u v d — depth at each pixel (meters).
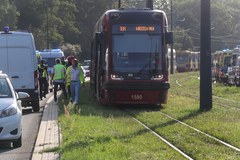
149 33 26.31
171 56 83.88
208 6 24.27
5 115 15.01
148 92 25.98
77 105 27.27
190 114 22.72
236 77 48.69
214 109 24.42
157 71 26.14
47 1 115.75
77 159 12.27
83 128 17.72
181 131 17.31
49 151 14.16
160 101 26.34
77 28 131.88
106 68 26.27
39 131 17.97
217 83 57.59
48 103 30.09
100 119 20.91
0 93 16.12
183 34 150.12
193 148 14.02
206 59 24.39
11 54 25.66
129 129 17.81
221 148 14.00
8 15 96.19
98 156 12.47
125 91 25.84
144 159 12.36
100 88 27.73
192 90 41.97
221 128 17.70
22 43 25.75
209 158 12.57
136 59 26.12
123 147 13.86
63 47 121.50
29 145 16.03
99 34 26.58
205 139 15.49
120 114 23.31
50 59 47.91
